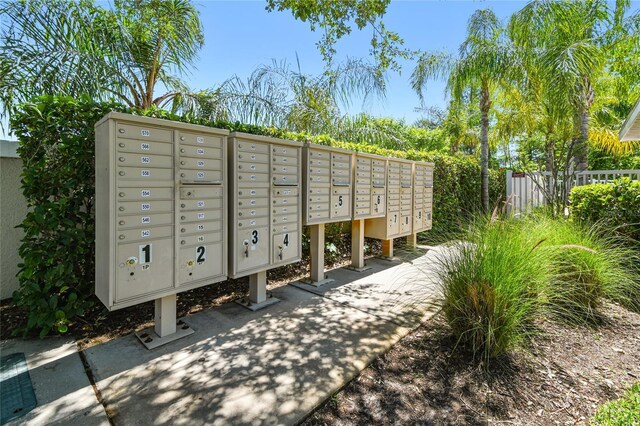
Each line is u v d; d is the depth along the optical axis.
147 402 1.66
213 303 3.14
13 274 3.02
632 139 5.97
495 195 8.35
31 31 3.50
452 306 2.32
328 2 3.82
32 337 2.37
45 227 2.34
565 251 2.91
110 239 1.96
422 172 5.44
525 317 2.35
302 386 1.80
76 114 2.47
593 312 2.80
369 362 2.07
